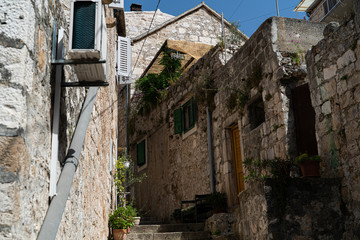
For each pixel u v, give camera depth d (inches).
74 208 126.9
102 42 104.4
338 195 213.6
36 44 86.0
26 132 77.9
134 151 620.7
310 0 625.6
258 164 289.7
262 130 303.9
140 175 587.8
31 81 81.4
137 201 590.6
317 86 240.1
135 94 613.9
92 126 176.2
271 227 206.7
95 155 187.9
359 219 198.2
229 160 362.9
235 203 346.6
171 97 500.1
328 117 227.5
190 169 438.0
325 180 216.2
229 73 370.9
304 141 262.8
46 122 95.9
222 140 374.3
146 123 577.3
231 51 404.2
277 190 213.5
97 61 101.1
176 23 650.8
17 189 71.7
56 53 109.0
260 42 314.3
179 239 309.3
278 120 280.7
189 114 454.3
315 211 210.7
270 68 296.5
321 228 208.2
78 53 98.8
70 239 119.9
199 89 422.0
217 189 374.6
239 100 340.5
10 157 71.9
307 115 264.5
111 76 310.3
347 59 213.2
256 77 315.6
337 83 220.7
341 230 208.2
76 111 141.0
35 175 84.4
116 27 383.6
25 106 77.3
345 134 211.0
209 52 418.9
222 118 379.9
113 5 298.2
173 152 486.3
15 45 77.8
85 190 152.5
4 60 76.7
